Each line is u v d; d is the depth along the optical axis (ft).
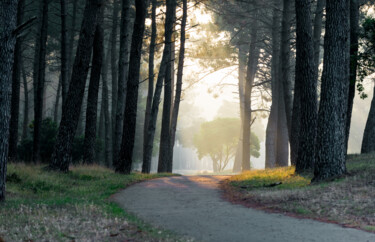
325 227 26.22
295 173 61.46
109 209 34.63
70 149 65.36
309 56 63.00
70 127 65.10
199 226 28.25
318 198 37.22
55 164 63.93
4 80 38.88
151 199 44.75
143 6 77.71
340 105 50.55
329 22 51.13
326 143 50.24
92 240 22.94
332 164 49.78
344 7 51.06
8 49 39.27
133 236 24.36
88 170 70.79
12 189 46.65
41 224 26.89
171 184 62.23
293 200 38.19
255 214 32.91
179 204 40.83
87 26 66.80
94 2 67.31
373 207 31.27
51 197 45.21
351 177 45.93
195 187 57.93
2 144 38.45
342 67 50.88
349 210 31.42
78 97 65.87
